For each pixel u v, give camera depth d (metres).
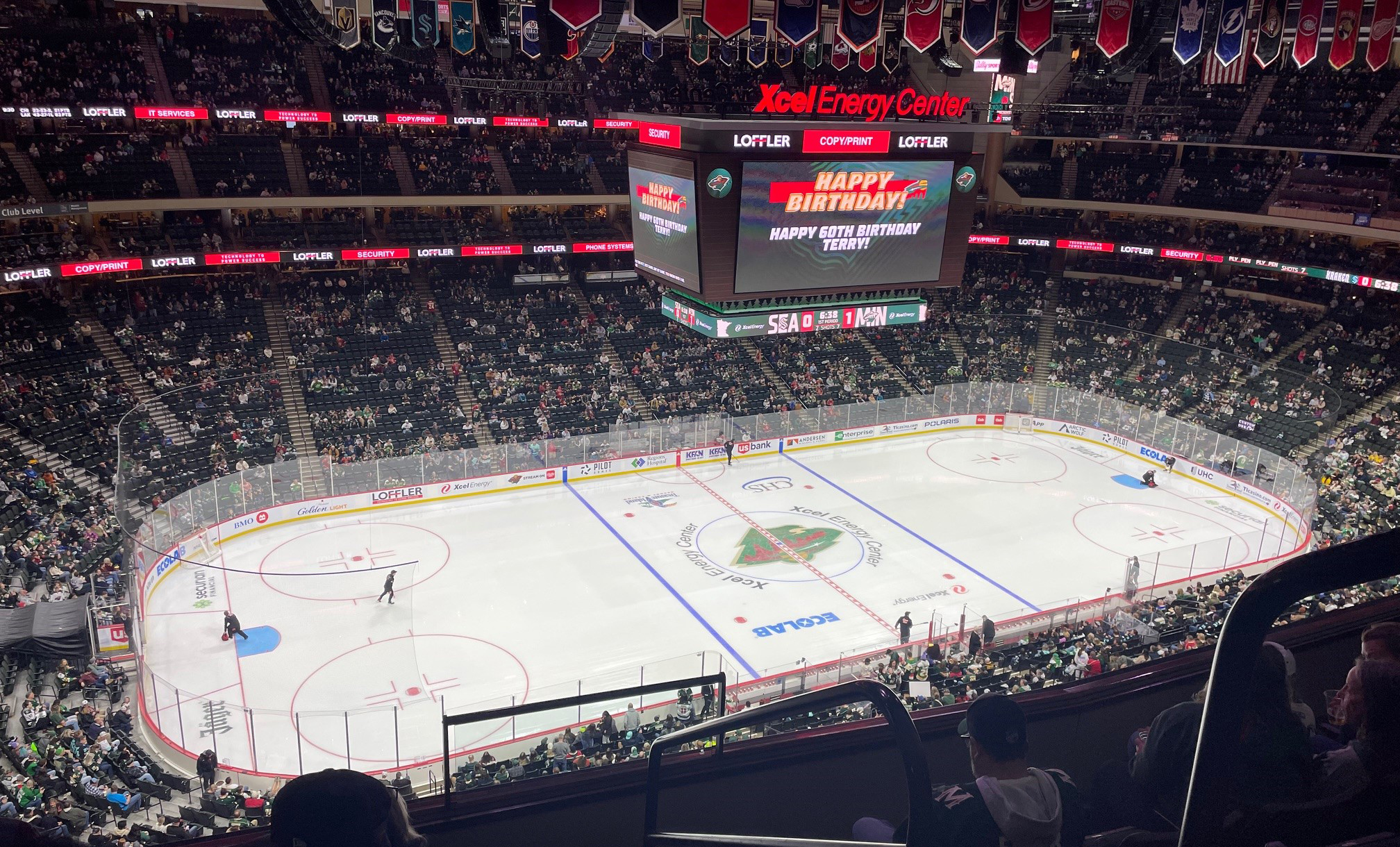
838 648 29.38
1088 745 4.49
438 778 20.83
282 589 28.36
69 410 36.72
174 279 46.41
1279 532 37.50
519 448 41.03
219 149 45.56
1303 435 42.75
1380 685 2.60
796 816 4.17
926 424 49.62
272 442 39.59
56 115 37.66
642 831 4.07
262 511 36.38
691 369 48.72
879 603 32.25
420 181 48.44
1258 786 3.13
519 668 27.78
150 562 29.64
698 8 30.25
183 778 20.56
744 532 37.72
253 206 44.28
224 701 24.28
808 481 43.22
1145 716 4.62
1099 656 24.16
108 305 41.69
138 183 42.44
